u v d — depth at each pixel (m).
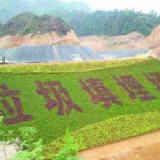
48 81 48.31
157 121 43.72
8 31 117.19
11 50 102.25
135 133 40.00
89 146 35.91
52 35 105.12
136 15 173.62
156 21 171.12
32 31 107.50
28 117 39.72
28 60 91.56
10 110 40.12
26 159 6.17
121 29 165.88
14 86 45.09
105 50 155.62
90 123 40.97
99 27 178.25
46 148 34.59
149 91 51.88
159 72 57.94
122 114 44.34
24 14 124.19
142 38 154.25
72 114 42.28
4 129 36.19
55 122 39.88
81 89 48.41
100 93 48.50
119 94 49.31
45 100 43.88
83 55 98.69
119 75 54.34
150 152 35.50
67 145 6.73
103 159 33.12
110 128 40.28
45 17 113.69
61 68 52.69
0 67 49.38
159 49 118.44
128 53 136.88
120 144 37.09
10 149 28.00
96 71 54.31
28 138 9.08
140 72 56.62
